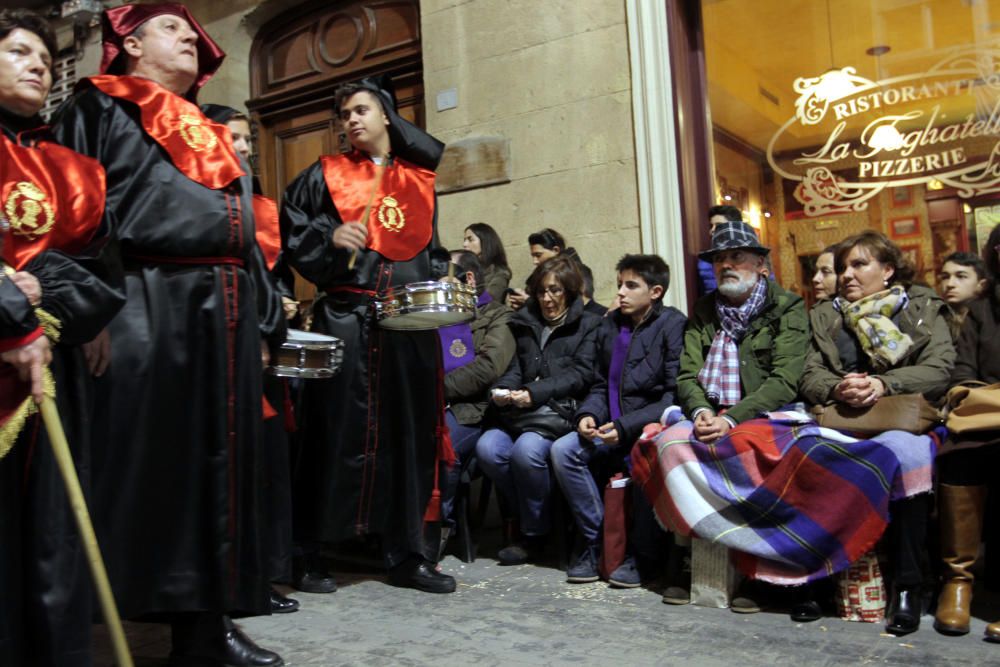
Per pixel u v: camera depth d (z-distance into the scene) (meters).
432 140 3.86
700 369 3.66
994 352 3.18
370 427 3.54
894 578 2.99
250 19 6.62
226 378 2.56
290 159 6.65
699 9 5.00
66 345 2.12
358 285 3.55
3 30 2.23
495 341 4.25
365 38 6.24
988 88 4.46
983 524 3.21
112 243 2.22
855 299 3.45
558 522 3.96
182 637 2.56
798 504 3.10
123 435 2.41
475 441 4.22
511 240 5.23
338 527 3.49
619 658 2.67
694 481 3.26
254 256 2.83
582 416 3.81
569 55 5.09
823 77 4.80
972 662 2.56
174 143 2.57
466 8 5.45
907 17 4.61
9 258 2.06
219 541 2.50
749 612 3.16
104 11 2.71
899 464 2.95
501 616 3.18
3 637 1.89
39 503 1.97
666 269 3.93
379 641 2.88
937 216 4.58
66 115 2.56
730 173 4.97
